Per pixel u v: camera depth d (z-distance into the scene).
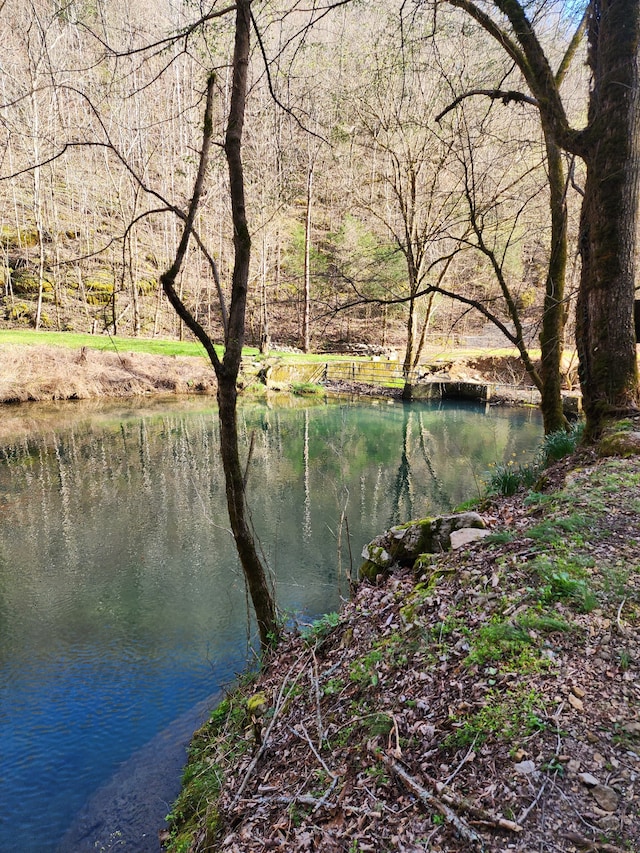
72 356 20.45
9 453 12.96
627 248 5.35
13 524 8.84
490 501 5.70
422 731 2.27
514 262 20.59
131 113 19.95
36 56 6.14
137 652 5.43
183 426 16.22
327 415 18.97
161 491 10.46
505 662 2.44
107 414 17.62
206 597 6.53
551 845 1.61
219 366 3.68
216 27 4.68
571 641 2.43
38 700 4.70
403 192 19.53
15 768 3.91
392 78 10.80
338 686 3.05
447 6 7.38
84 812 3.44
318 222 33.56
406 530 4.87
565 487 4.37
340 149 17.89
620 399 5.43
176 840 2.83
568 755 1.88
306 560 7.44
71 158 25.52
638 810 1.64
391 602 3.75
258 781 2.74
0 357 18.69
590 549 3.13
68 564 7.44
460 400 22.31
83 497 10.10
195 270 28.52
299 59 7.46
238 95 3.33
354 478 11.52
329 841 2.02
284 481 11.24
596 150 5.32
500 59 8.17
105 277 28.77
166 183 24.92
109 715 4.47
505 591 2.97
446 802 1.88
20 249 27.73
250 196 22.94
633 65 5.02
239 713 3.74
